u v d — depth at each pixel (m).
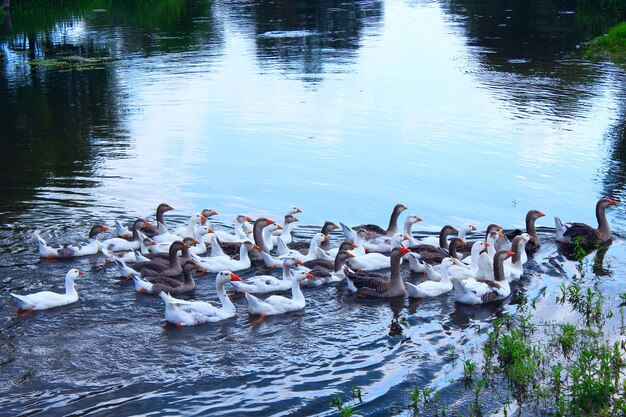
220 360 16.50
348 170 30.30
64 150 33.31
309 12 80.00
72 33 66.94
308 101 41.53
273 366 16.25
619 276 21.36
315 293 20.50
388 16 76.25
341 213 26.17
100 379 15.61
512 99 41.47
